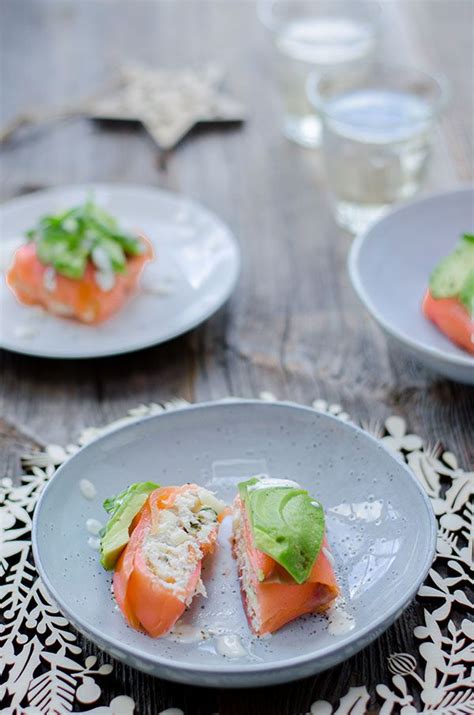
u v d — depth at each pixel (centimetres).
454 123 113
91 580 77
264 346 93
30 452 86
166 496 78
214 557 78
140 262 94
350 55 110
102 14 131
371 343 93
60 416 88
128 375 91
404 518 78
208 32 128
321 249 101
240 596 77
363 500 80
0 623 78
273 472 81
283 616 75
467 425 87
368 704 75
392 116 102
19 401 89
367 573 77
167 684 75
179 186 108
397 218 94
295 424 82
